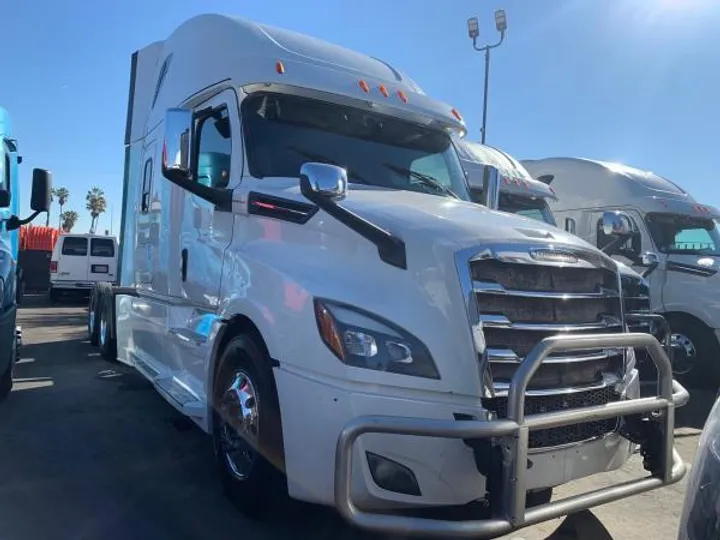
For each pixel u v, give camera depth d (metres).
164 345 5.89
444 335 3.22
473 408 3.14
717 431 2.33
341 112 5.01
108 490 4.55
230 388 4.10
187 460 5.21
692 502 2.28
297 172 4.57
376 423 2.92
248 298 3.92
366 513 2.94
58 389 7.61
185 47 5.96
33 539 3.77
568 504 3.23
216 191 4.60
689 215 10.01
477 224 3.64
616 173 10.35
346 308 3.31
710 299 8.93
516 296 3.34
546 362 3.38
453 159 5.53
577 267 3.59
